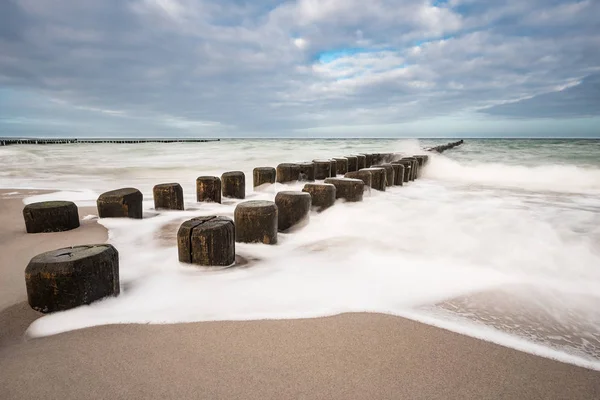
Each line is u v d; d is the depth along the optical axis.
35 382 1.87
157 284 3.21
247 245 4.41
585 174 13.88
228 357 2.10
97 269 2.65
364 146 43.56
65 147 40.03
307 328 2.44
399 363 2.07
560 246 4.62
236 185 7.71
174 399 1.76
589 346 2.33
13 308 2.62
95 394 1.79
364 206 6.73
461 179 13.91
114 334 2.33
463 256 4.23
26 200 7.47
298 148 37.06
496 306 2.88
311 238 4.90
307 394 1.80
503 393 1.85
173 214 6.18
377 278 3.48
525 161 20.05
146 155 25.41
